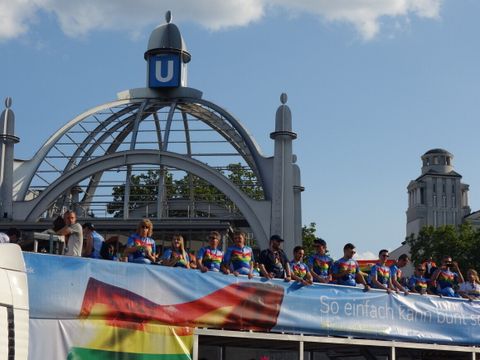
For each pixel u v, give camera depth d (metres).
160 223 28.88
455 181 180.00
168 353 11.09
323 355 15.91
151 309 11.02
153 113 34.09
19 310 8.54
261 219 31.25
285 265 13.34
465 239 82.19
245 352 14.96
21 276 8.70
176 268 11.46
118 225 29.30
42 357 9.86
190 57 35.38
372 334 13.92
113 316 10.63
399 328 14.41
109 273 10.70
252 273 12.55
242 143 34.88
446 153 181.75
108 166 31.98
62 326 10.11
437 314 15.17
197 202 34.62
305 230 73.81
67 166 33.91
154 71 34.53
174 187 55.56
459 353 16.42
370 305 14.05
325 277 14.24
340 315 13.48
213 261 13.08
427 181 179.25
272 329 12.48
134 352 10.74
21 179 32.84
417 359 16.97
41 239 11.34
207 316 11.67
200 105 34.72
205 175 31.88
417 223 177.38
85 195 35.44
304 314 12.96
